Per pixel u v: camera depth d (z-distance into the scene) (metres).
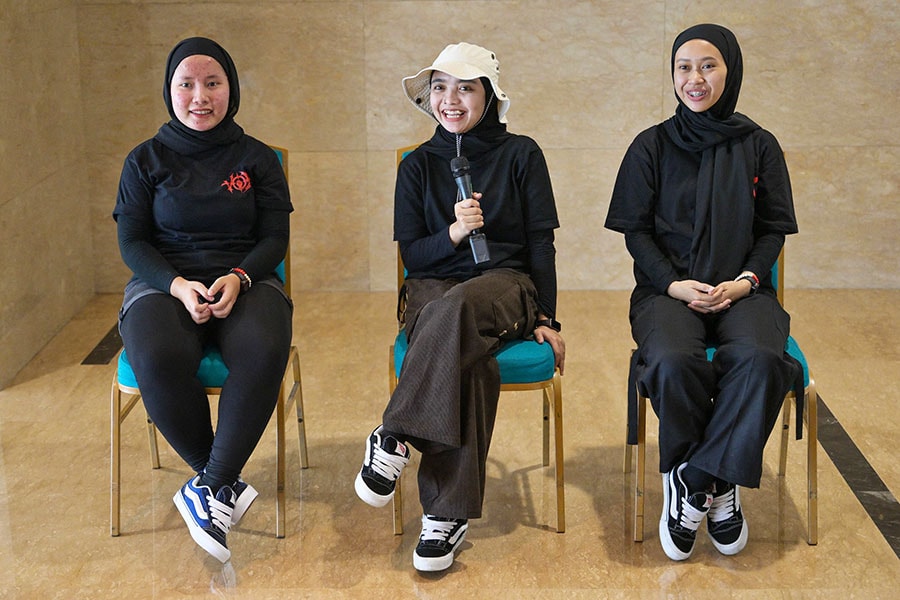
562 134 4.47
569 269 4.62
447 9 4.34
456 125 2.81
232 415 2.61
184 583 2.61
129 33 4.35
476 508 2.59
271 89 4.43
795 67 4.38
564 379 3.74
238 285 2.75
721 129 2.79
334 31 4.36
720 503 2.68
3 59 3.64
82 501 2.99
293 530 2.84
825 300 4.49
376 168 4.52
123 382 2.71
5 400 3.60
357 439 3.33
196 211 2.82
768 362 2.51
